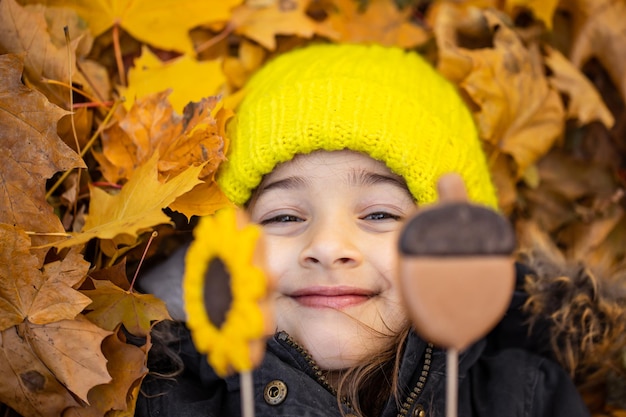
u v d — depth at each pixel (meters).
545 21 0.63
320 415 0.47
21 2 0.54
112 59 0.59
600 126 0.66
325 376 0.50
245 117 0.53
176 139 0.50
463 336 0.33
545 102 0.62
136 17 0.57
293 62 0.57
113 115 0.54
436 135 0.52
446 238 0.33
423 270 0.33
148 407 0.50
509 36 0.62
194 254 0.35
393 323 0.49
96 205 0.49
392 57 0.57
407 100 0.52
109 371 0.46
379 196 0.50
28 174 0.47
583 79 0.63
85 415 0.46
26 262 0.44
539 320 0.55
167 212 0.53
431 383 0.50
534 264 0.57
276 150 0.50
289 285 0.49
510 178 0.64
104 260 0.51
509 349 0.56
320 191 0.50
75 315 0.44
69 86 0.50
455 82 0.62
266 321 0.34
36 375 0.45
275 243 0.50
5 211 0.47
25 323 0.45
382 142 0.49
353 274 0.48
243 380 0.36
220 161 0.49
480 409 0.52
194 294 0.35
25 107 0.47
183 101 0.56
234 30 0.61
